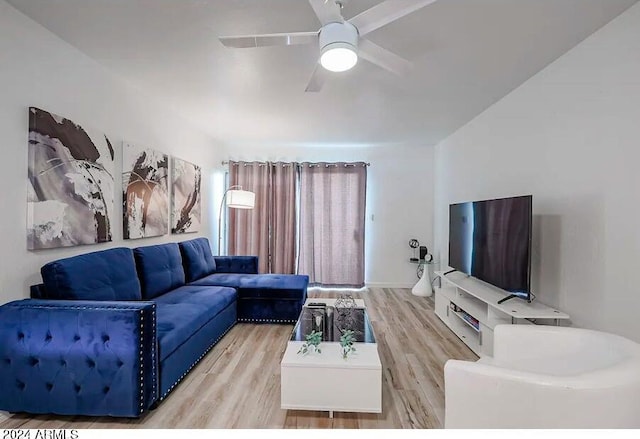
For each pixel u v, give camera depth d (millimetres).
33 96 2055
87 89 2480
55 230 2182
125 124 2938
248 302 3564
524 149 2844
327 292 5117
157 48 2338
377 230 5465
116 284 2422
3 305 1802
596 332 1514
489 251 2941
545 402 1138
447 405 1333
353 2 1780
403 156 5441
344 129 4410
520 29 2045
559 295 2396
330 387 1868
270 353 2775
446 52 2330
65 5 1869
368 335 2289
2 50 1865
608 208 1983
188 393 2129
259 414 1913
